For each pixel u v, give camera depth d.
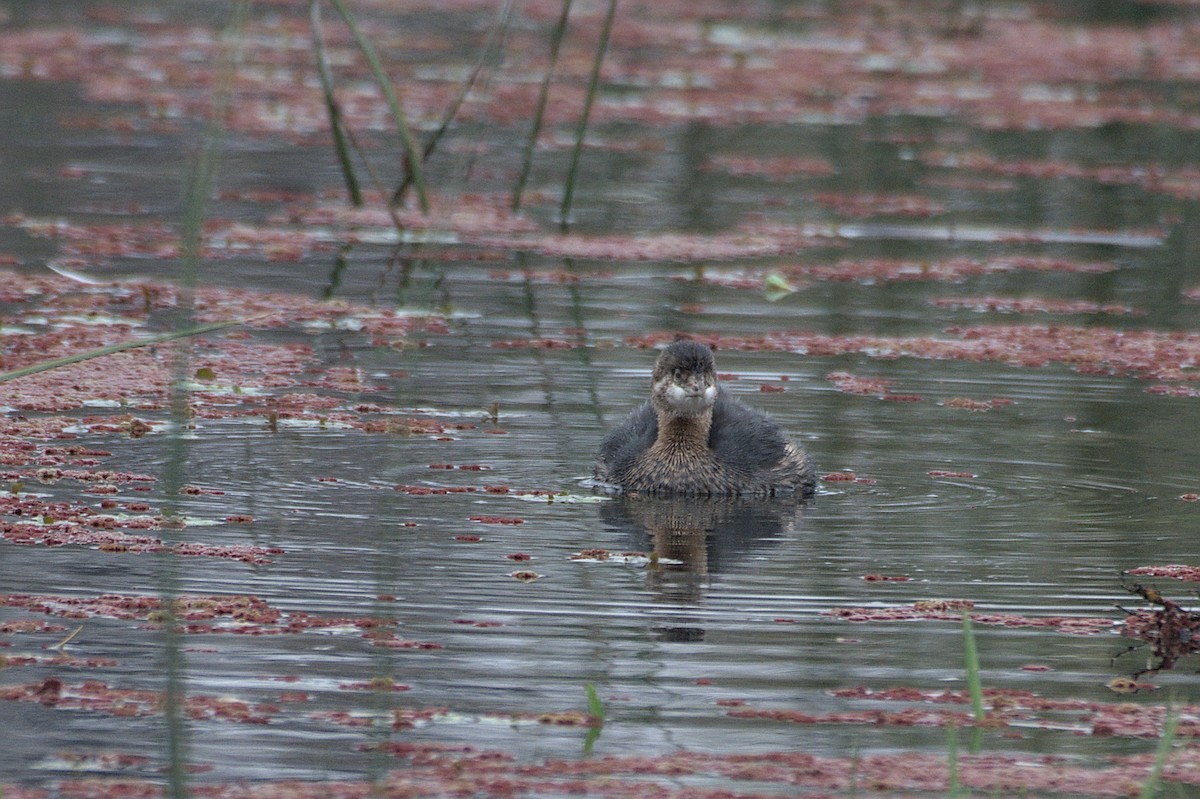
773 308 21.58
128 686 9.73
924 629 11.01
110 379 17.28
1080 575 12.21
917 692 9.93
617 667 10.20
